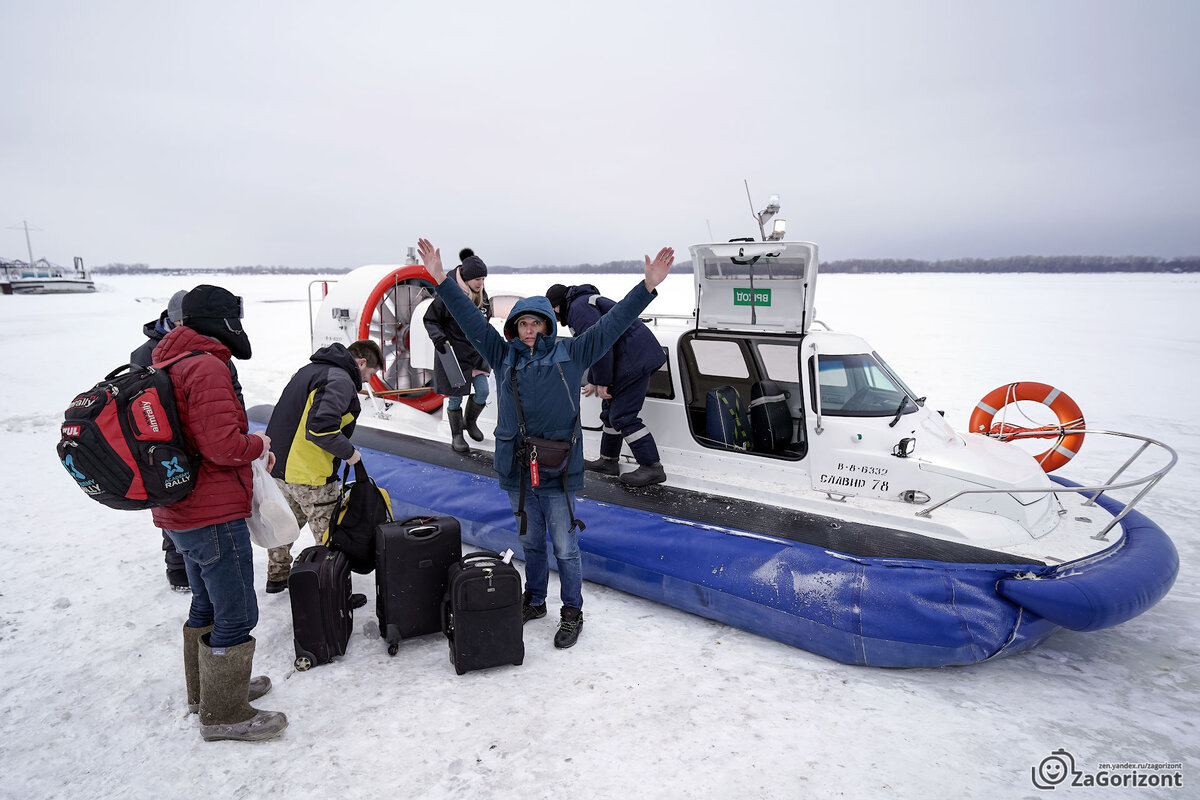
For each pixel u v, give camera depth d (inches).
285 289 2783.0
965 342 680.4
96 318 1064.2
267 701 119.9
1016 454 162.2
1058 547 139.4
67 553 185.5
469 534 186.7
